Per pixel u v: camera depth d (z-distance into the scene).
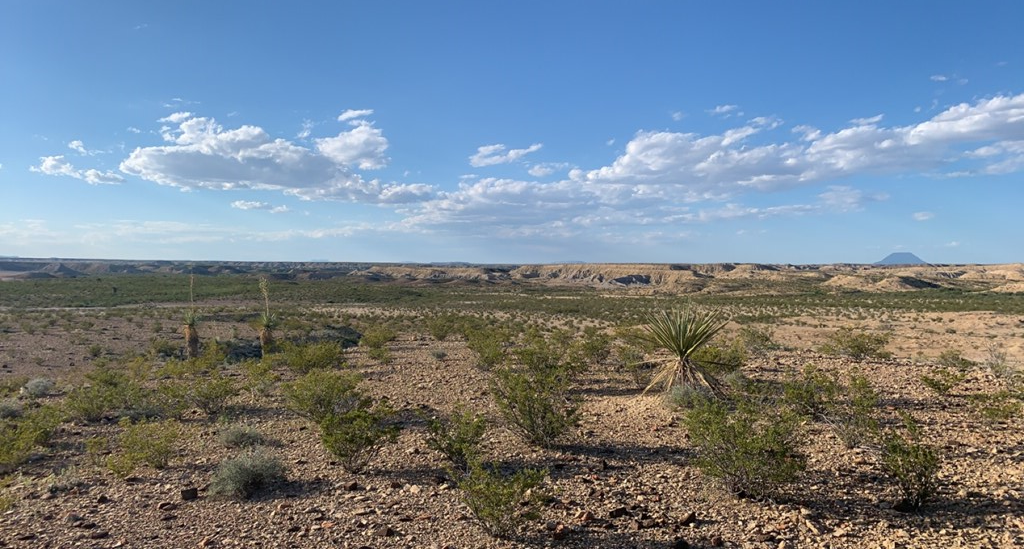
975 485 6.57
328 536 5.91
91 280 101.75
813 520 5.89
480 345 19.11
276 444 9.84
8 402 13.67
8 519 6.69
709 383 11.62
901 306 69.38
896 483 6.81
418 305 79.56
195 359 19.78
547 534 5.81
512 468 8.05
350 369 18.34
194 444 10.10
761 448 6.38
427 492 7.18
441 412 11.79
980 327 42.66
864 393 9.48
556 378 11.91
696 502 6.54
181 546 5.80
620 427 10.11
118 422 12.04
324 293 96.50
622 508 6.31
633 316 56.28
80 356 26.72
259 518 6.50
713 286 135.75
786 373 14.73
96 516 6.74
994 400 9.87
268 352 24.38
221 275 140.75
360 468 8.15
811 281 147.75
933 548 5.15
